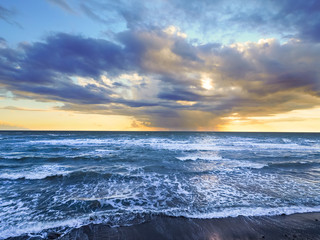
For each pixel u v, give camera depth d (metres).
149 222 4.19
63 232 3.73
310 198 5.67
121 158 12.26
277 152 15.98
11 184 6.84
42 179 7.43
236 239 3.63
